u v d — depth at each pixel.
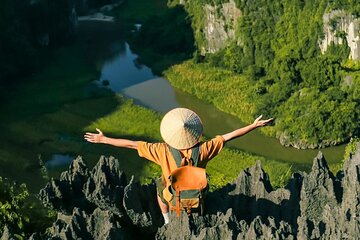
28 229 17.83
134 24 123.25
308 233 12.85
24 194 19.19
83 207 14.90
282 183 23.33
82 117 81.88
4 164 69.12
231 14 103.25
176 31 111.31
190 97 91.00
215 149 11.91
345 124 74.06
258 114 81.25
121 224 14.64
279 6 97.50
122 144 12.11
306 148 74.19
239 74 97.88
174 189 11.80
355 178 13.70
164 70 100.00
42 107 84.75
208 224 13.04
